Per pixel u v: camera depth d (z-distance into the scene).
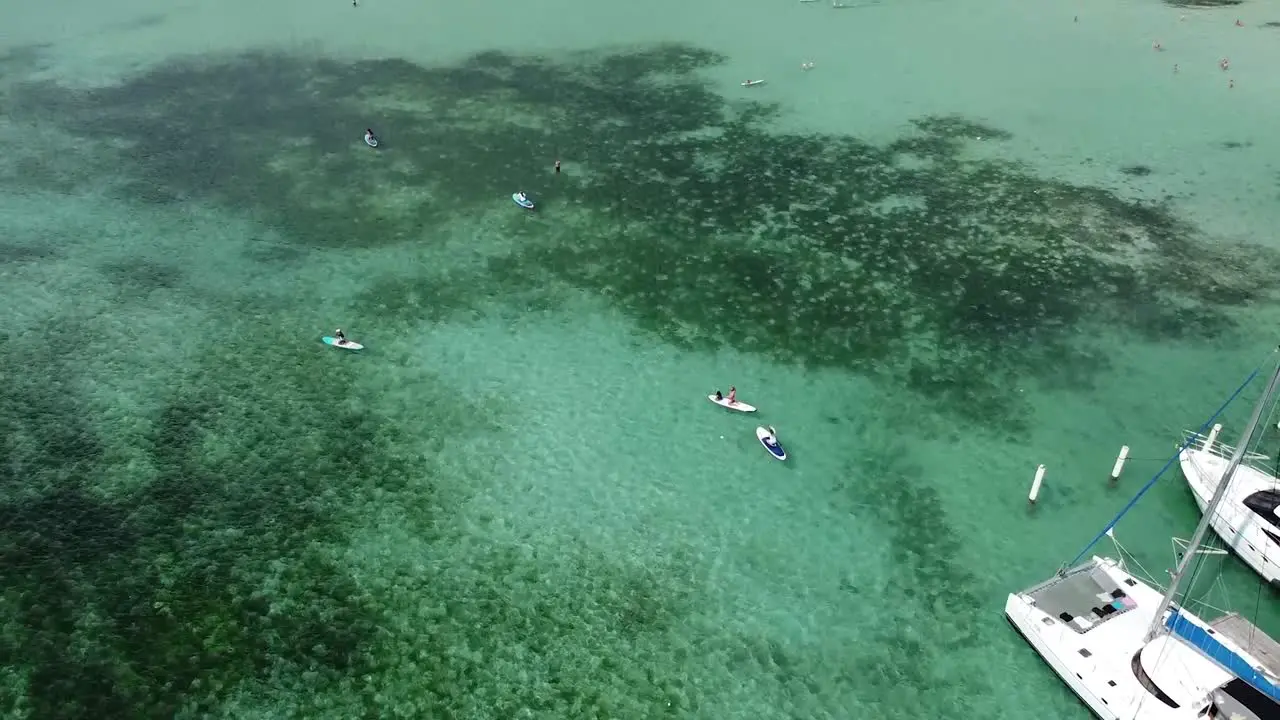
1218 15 113.38
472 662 38.00
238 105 89.69
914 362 55.81
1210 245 66.44
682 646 38.94
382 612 40.09
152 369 54.44
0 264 63.97
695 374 55.16
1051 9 117.75
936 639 39.19
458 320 59.81
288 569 41.94
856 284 63.03
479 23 113.06
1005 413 51.72
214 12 116.81
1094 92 92.06
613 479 47.56
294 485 46.59
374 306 60.97
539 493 46.62
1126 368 54.81
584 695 36.84
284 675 37.22
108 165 78.19
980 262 65.06
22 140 81.88
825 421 51.53
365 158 80.06
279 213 71.56
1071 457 48.53
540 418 51.62
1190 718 33.19
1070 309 60.00
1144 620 37.38
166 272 64.06
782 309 60.72
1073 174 76.62
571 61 101.00
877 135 83.94
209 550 42.75
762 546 43.78
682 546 43.75
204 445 48.91
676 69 98.88
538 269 65.12
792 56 102.44
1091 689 35.19
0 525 43.59
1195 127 84.12
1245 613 39.41
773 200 73.50
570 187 75.69
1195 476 44.88
